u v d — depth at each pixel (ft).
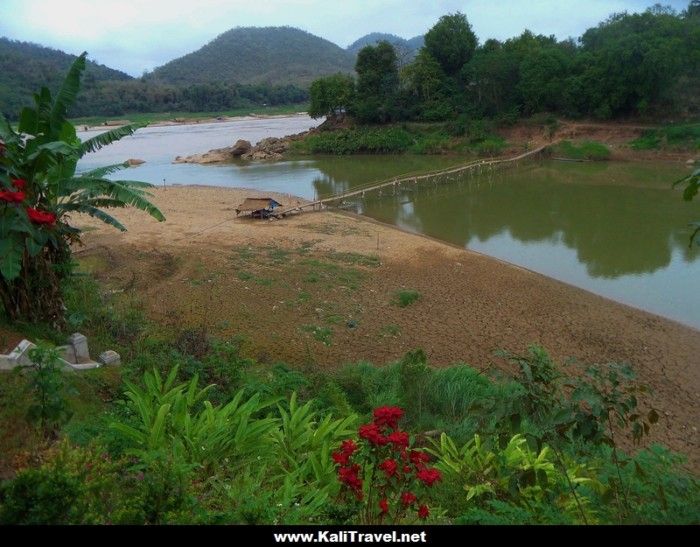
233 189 132.36
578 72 183.21
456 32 219.00
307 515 15.92
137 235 82.17
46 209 29.76
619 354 46.96
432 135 199.82
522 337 49.90
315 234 84.74
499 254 77.82
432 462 23.79
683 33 167.22
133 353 30.17
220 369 29.60
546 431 17.75
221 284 59.72
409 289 61.21
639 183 124.06
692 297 60.64
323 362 41.70
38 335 27.17
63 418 19.49
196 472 18.33
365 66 224.74
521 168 153.28
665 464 17.87
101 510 14.15
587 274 68.95
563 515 15.21
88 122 346.95
